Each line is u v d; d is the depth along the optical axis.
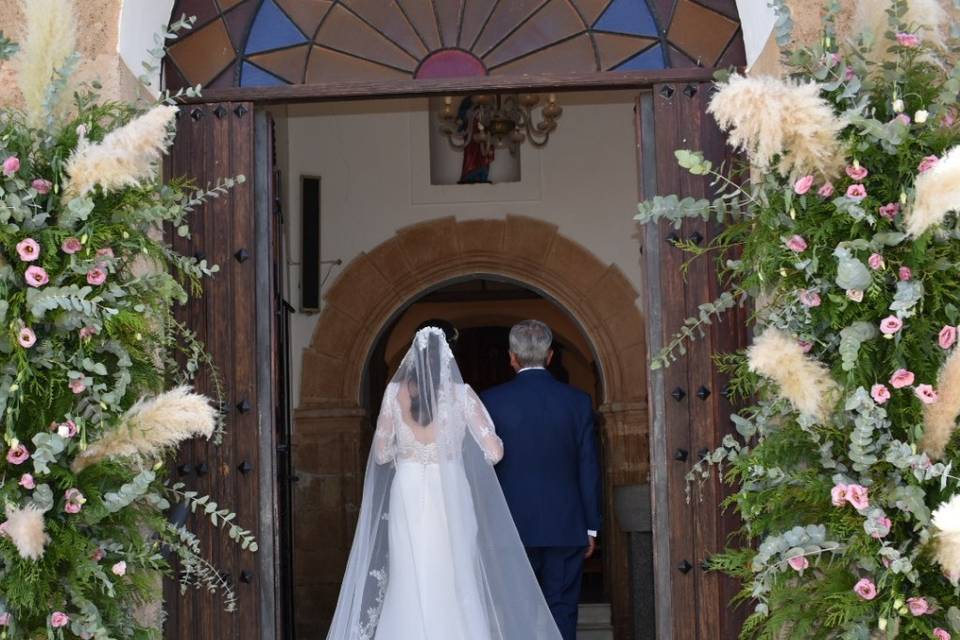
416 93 4.70
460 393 4.89
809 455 3.77
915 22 3.75
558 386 5.55
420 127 10.45
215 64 4.81
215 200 4.67
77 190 3.62
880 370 3.66
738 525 4.48
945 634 3.40
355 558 4.82
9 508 3.44
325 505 10.05
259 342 4.65
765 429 3.90
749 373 3.91
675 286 4.57
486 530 4.79
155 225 4.01
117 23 4.34
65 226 3.67
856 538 3.57
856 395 3.49
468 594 4.63
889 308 3.63
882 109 3.78
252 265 4.65
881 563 3.57
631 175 10.48
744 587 4.01
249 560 4.56
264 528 4.58
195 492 4.17
